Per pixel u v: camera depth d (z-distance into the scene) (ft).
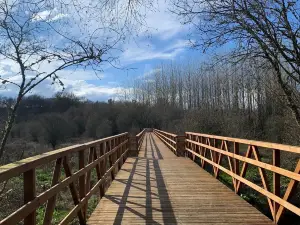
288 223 23.82
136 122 248.11
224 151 27.14
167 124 211.20
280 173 15.90
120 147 40.68
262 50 26.09
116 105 249.96
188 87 229.04
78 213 16.78
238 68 29.30
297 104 29.04
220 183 28.66
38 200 10.47
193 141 45.83
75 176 15.20
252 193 32.48
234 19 24.09
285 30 24.03
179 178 31.45
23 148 24.08
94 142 21.45
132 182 29.45
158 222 17.58
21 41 17.48
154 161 46.55
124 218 18.33
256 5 23.24
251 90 35.78
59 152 12.91
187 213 19.24
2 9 17.06
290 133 56.65
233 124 104.12
